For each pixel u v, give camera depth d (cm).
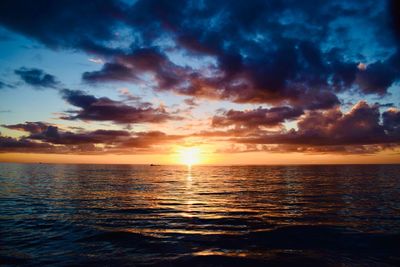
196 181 6400
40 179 6400
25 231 1727
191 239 1580
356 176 7862
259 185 5253
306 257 1288
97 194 3706
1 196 3406
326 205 2812
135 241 1536
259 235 1661
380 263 1215
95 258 1269
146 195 3666
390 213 2355
